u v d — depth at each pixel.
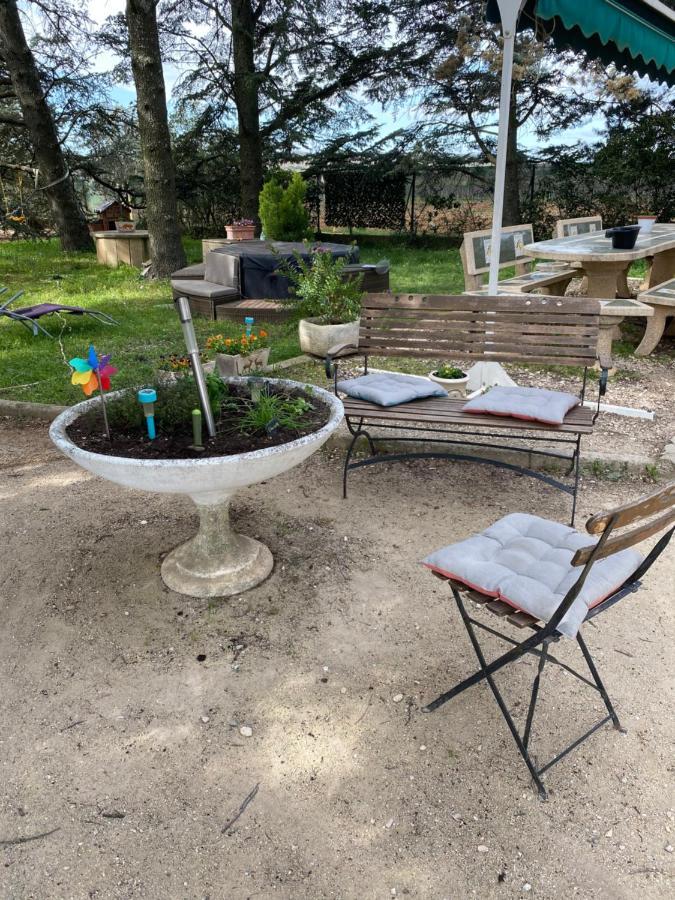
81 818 1.89
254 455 2.36
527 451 4.00
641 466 3.86
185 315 2.57
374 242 16.69
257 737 2.16
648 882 1.71
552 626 1.82
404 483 3.94
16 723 2.23
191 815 1.90
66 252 14.91
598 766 2.05
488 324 3.98
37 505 3.72
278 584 2.96
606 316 5.21
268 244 8.20
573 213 14.91
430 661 2.50
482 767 2.05
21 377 5.83
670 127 12.00
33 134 13.95
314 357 6.18
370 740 2.15
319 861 1.77
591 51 5.89
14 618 2.76
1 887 1.71
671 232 7.77
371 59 15.66
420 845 1.81
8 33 12.95
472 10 13.34
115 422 2.84
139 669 2.47
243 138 15.73
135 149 17.59
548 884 1.70
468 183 15.92
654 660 2.50
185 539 3.33
